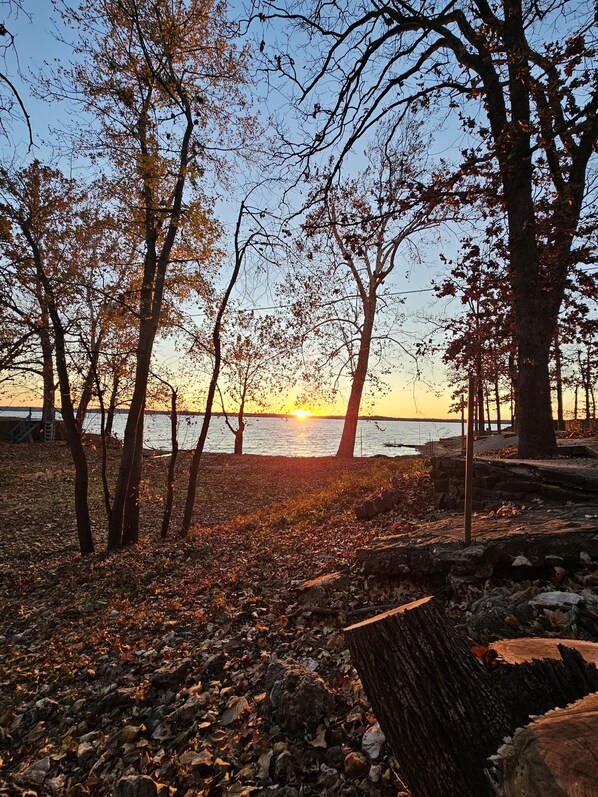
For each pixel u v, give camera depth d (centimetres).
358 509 850
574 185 786
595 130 884
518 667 204
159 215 977
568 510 528
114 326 998
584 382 2891
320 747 279
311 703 305
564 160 955
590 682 195
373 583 494
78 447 965
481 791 170
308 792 252
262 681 364
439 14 572
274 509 1205
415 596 451
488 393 3061
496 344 1055
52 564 895
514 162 687
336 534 773
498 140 589
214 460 2450
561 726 160
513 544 433
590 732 154
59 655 491
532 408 912
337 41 573
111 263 999
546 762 147
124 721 352
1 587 780
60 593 722
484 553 436
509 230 909
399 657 205
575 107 533
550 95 551
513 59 589
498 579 429
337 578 512
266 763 276
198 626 498
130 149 924
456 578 433
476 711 188
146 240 1002
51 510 1370
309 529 870
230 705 339
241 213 955
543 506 575
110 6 860
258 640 436
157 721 341
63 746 334
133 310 946
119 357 1024
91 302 913
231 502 1527
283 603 510
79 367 938
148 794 267
